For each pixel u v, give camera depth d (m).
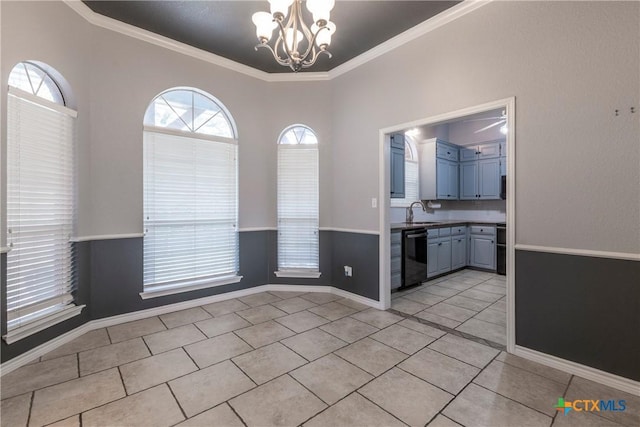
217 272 3.50
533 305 2.17
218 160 3.49
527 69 2.16
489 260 4.96
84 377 1.94
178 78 3.15
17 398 1.73
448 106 2.62
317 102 3.77
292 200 3.88
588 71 1.91
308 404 1.69
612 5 1.83
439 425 1.54
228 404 1.69
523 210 2.20
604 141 1.87
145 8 2.57
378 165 3.23
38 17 2.18
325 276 3.83
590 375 1.93
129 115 2.86
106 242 2.76
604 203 1.88
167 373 1.99
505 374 1.99
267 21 1.86
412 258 4.01
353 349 2.33
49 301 2.30
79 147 2.54
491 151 5.18
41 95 2.34
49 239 2.32
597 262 1.91
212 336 2.56
